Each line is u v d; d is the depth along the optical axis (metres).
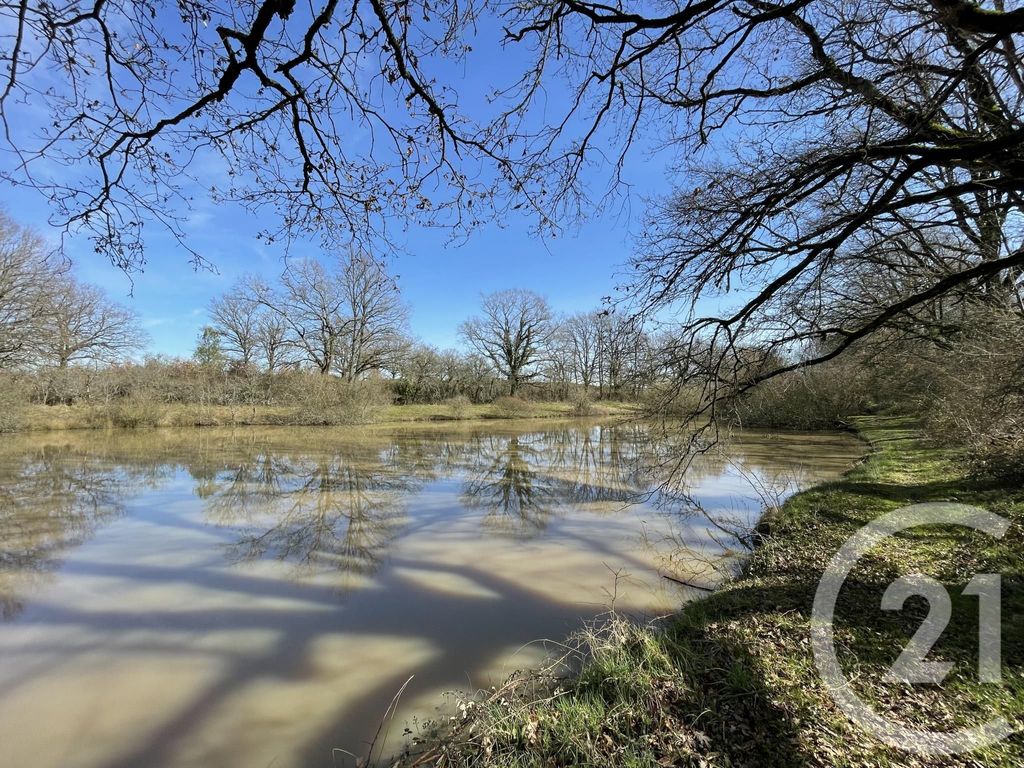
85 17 2.63
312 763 3.21
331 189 3.75
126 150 3.15
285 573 6.61
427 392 45.91
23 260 20.58
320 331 35.72
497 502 10.87
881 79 4.38
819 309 6.29
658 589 5.85
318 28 2.85
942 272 6.81
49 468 14.78
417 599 5.73
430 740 3.31
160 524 9.05
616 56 3.88
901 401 17.52
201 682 4.14
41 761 3.29
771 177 5.24
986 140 4.21
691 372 5.82
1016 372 6.59
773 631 4.06
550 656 4.38
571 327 52.81
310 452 18.95
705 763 2.71
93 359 28.25
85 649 4.69
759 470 13.55
